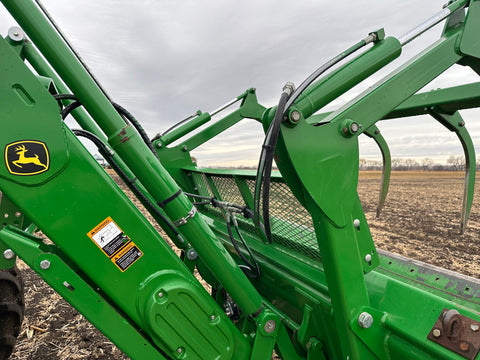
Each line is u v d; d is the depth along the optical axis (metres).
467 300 1.29
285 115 0.85
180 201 1.08
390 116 1.92
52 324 2.61
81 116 1.68
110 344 2.36
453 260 4.18
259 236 1.91
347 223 0.98
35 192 0.92
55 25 0.98
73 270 1.06
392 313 1.06
